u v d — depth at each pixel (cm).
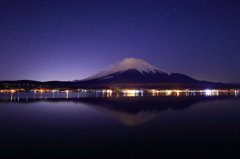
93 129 1595
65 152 1069
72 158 991
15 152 1068
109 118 2119
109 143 1226
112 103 4050
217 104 3822
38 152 1069
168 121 1944
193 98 5928
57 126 1708
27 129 1594
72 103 4059
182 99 5422
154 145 1188
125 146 1169
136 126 1711
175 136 1386
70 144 1204
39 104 3834
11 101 4650
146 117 2191
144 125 1755
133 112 2600
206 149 1115
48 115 2341
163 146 1169
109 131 1527
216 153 1054
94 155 1029
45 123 1847
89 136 1384
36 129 1595
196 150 1101
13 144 1202
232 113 2517
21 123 1847
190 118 2127
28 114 2431
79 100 4997
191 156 1017
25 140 1285
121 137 1360
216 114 2428
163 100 4994
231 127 1669
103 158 992
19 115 2347
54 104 3828
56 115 2336
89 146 1168
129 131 1530
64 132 1494
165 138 1336
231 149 1114
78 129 1594
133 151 1087
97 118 2120
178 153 1055
